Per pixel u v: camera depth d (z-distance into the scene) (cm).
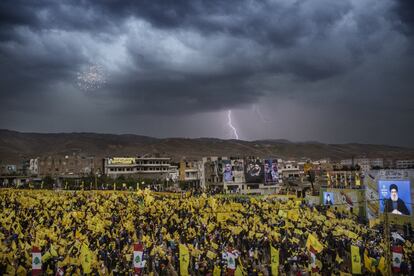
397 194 9612
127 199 9988
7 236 5872
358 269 4778
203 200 9988
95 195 11081
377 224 9162
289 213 8481
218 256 5269
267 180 19412
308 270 5038
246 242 6138
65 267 4356
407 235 8344
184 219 7606
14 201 9175
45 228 6128
